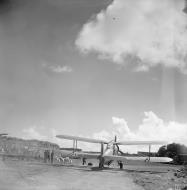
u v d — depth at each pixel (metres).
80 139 38.84
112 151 38.06
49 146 49.69
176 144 56.66
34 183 17.28
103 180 21.39
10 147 42.84
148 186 19.38
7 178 18.30
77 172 26.41
